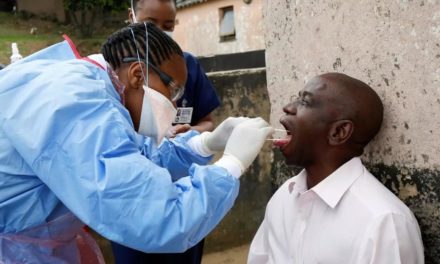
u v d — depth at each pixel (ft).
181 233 3.64
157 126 4.69
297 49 5.80
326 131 4.49
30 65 4.18
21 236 4.25
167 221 3.60
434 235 4.31
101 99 3.84
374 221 4.09
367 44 4.72
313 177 4.76
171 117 4.78
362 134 4.48
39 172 3.70
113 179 3.56
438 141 4.12
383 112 4.61
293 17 5.80
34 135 3.67
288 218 5.02
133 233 3.60
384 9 4.47
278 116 6.35
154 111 4.59
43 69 4.09
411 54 4.26
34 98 3.80
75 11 46.29
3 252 4.21
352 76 4.98
